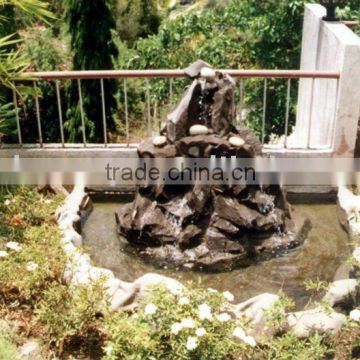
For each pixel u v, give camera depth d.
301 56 7.51
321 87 6.07
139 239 4.67
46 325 3.58
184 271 4.41
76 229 4.91
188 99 4.60
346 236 4.88
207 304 3.45
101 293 3.62
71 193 5.39
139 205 4.66
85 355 3.54
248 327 3.41
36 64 8.52
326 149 5.54
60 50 9.00
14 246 3.98
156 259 4.53
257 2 8.36
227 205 4.52
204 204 4.49
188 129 4.63
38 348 3.55
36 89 5.42
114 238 4.88
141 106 9.02
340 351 3.51
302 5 7.77
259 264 4.48
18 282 3.79
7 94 7.40
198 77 4.63
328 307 3.55
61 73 5.32
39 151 5.55
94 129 7.96
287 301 3.54
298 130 7.45
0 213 4.89
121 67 8.61
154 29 13.93
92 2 7.50
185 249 4.52
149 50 8.32
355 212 4.79
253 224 4.57
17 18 7.85
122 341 3.25
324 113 5.94
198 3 13.13
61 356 3.53
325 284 3.95
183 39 8.39
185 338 3.18
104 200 5.60
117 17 13.51
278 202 4.84
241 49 8.34
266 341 3.45
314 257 4.58
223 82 4.62
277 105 8.18
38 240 4.25
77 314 3.55
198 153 4.49
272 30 8.01
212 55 8.13
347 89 5.21
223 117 4.62
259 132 8.16
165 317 3.30
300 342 3.38
